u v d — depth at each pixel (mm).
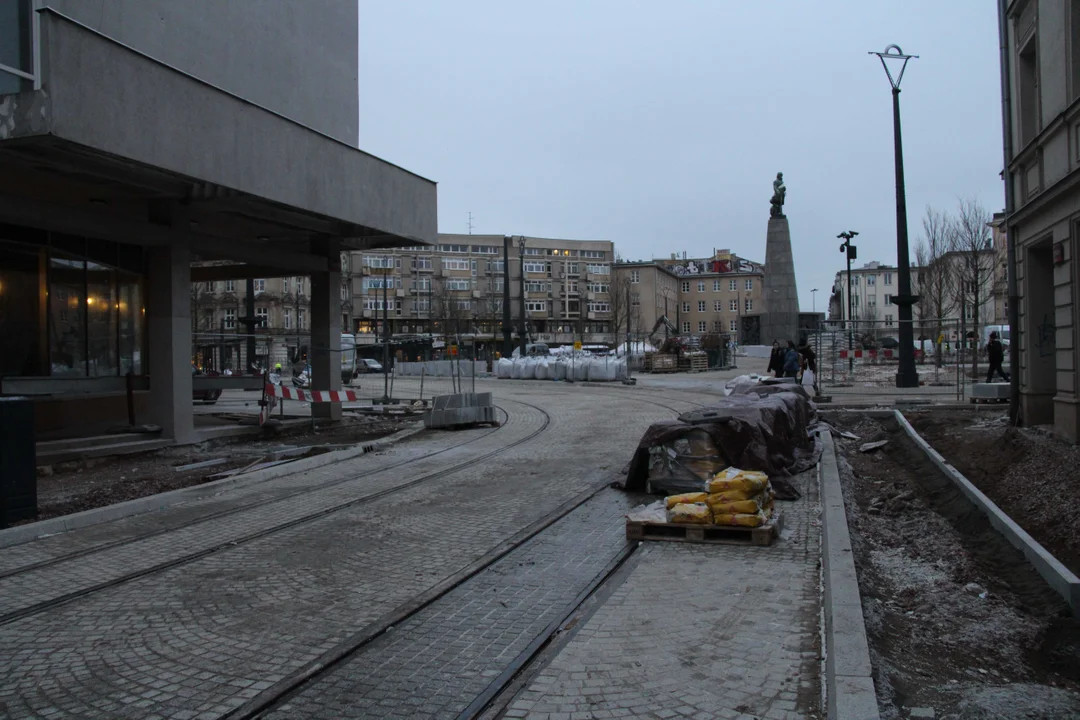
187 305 15172
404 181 18094
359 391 33344
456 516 8859
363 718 4117
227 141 12836
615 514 8648
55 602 6188
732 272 119375
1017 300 13609
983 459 11078
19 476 8836
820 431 14398
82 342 15078
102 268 15508
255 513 9320
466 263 99750
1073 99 10844
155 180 12906
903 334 25047
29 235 13984
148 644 5250
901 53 24531
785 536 7328
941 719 3914
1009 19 13719
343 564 7047
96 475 12289
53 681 4711
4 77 10055
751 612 5332
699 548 7035
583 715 3945
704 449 9266
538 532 7984
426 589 6230
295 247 20547
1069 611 5438
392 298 93062
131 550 7770
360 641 5148
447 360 54750
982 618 5559
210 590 6383
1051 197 11375
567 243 109688
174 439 14891
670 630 5051
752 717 3877
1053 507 7770
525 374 39656
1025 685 4348
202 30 14320
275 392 17547
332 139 15516
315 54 17547
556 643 4992
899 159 24766
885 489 10492
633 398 24641
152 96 11391
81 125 10289
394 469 12352
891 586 6395
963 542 7590
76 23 10195
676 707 4000
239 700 4355
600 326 109062
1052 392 12906
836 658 4273
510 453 13672
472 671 4664
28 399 9031
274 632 5391
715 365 44125
